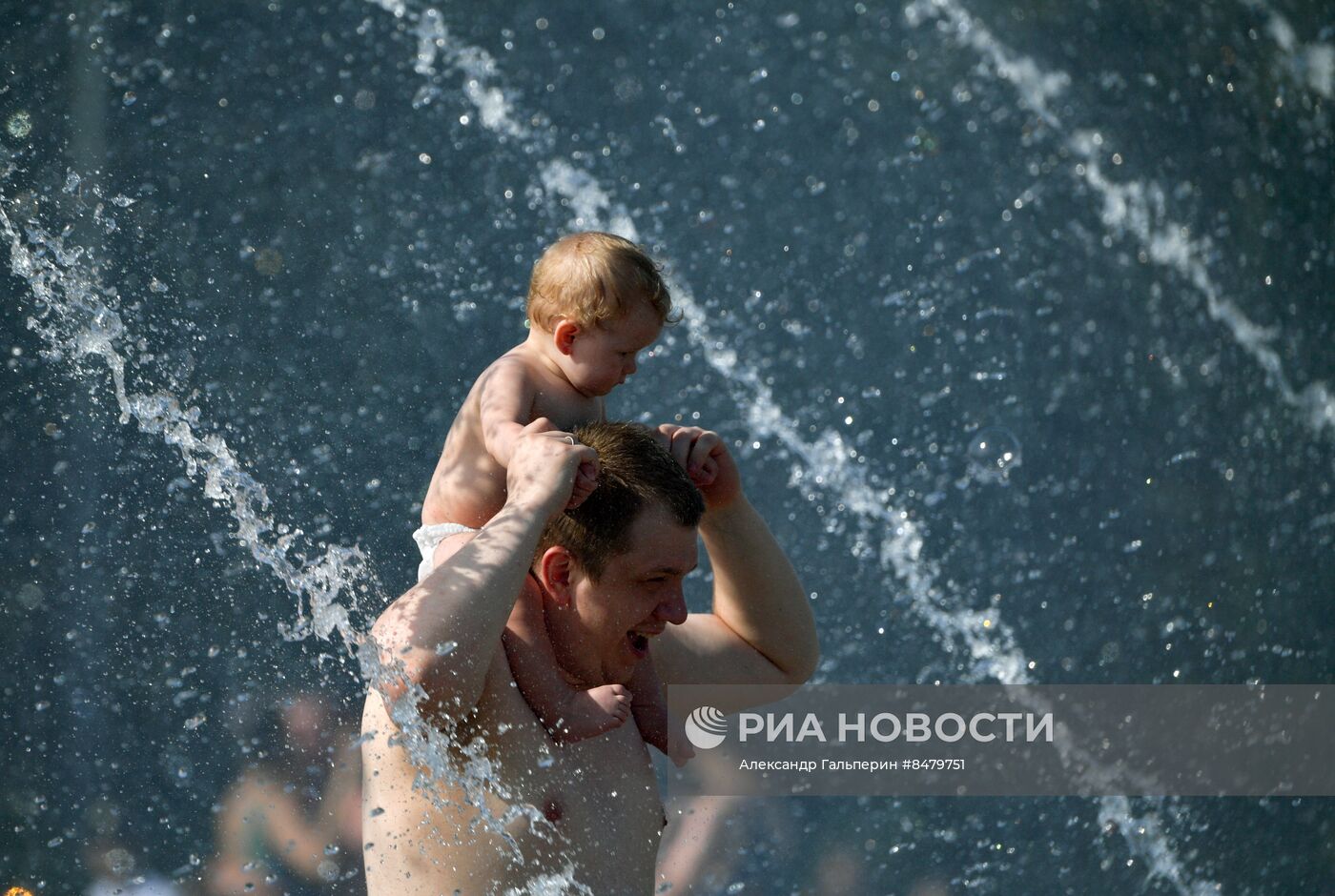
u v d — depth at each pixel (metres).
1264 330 21.16
